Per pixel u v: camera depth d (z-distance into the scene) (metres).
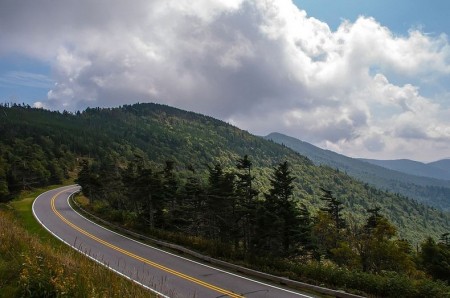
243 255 24.61
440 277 44.78
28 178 85.81
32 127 163.00
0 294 8.01
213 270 21.06
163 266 21.53
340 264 39.22
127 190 51.28
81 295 8.44
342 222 49.91
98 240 30.17
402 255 38.25
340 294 16.19
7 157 91.62
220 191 37.62
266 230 33.50
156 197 39.97
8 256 10.30
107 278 10.16
